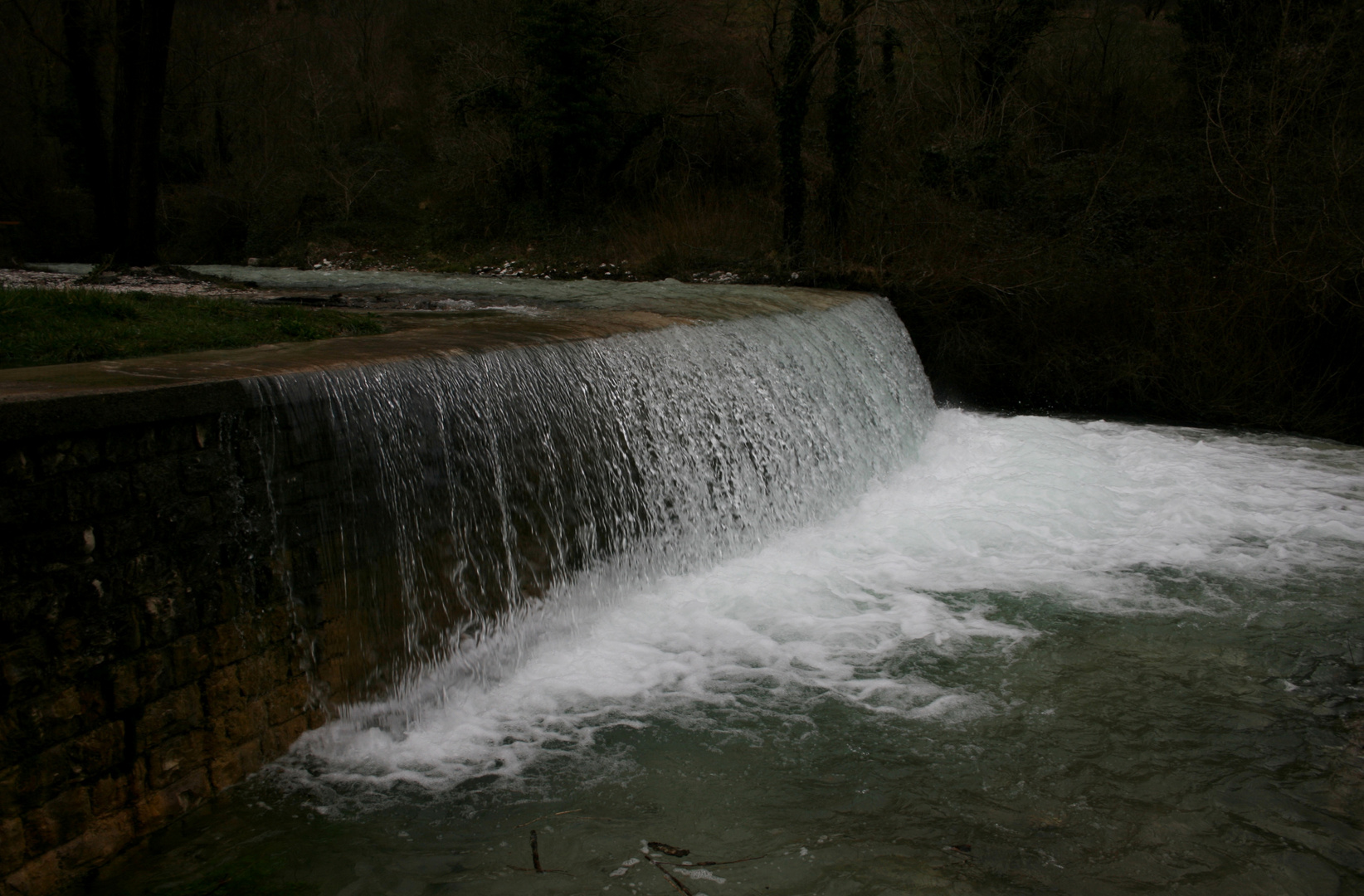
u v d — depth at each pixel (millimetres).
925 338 15742
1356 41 17750
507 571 6383
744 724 5699
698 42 24672
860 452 10547
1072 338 15266
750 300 12578
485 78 23172
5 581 3789
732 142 23141
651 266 18359
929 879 4359
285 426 5004
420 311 10695
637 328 8688
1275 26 18969
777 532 8914
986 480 10656
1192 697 6074
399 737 5527
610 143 22625
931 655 6609
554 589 6738
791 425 9438
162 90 16094
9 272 15609
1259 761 5383
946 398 15828
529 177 23188
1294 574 8062
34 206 24703
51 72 25703
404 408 5738
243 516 4773
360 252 23172
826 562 8336
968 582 7910
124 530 4227
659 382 7973
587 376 7285
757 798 4973
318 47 29438
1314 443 12742
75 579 4039
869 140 19250
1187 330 14562
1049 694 6090
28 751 3891
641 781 5113
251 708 4844
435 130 26016
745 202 20469
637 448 7559
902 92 19406
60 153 26000
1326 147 15703
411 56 29062
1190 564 8281
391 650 5594
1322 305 13922
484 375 6406
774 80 19906
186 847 4445
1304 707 5965
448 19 27531
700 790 5039
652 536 7652
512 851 4512
